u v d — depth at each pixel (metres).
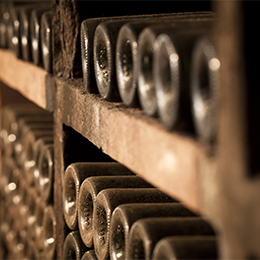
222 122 0.76
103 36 0.98
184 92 0.81
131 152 0.91
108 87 0.98
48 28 1.24
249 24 0.75
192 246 0.85
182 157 0.81
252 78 0.76
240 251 0.75
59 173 1.26
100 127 1.00
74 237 1.16
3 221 1.96
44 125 1.62
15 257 1.77
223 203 0.77
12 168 1.86
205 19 0.87
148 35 0.86
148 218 0.94
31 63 1.41
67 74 1.20
